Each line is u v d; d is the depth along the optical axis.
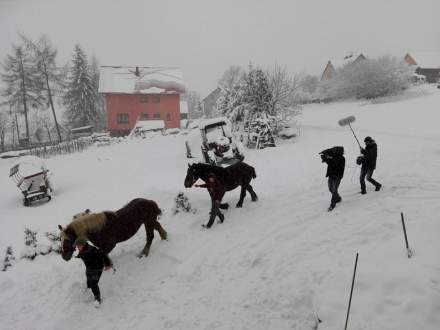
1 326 6.04
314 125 26.97
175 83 54.31
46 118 64.25
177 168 17.97
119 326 5.76
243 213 9.31
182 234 8.41
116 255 7.82
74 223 6.35
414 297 4.71
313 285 5.59
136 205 7.45
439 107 28.39
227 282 6.38
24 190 16.41
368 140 9.15
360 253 6.04
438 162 11.63
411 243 5.87
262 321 5.32
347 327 4.68
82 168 22.34
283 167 14.80
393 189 9.20
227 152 16.66
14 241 11.36
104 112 62.56
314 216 8.31
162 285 6.66
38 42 53.09
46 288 6.93
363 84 44.06
